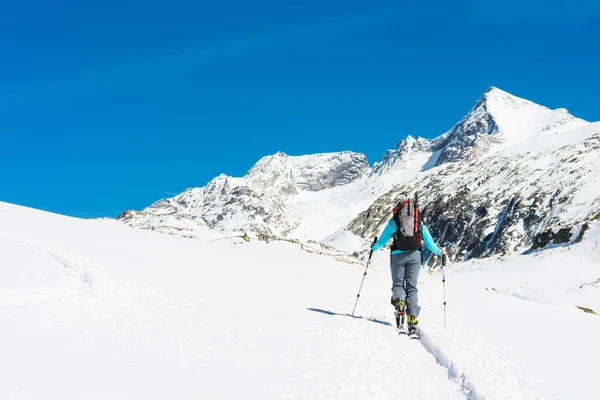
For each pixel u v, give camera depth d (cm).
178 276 1528
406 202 1045
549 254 6969
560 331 1078
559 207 15238
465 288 2241
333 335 894
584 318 1357
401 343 919
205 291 1292
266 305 1175
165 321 868
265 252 3253
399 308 1008
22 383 496
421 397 612
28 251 1614
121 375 554
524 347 884
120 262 1652
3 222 2531
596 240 6975
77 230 2648
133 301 1020
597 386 658
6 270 1258
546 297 3956
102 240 2355
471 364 748
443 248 1075
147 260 1819
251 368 638
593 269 6016
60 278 1209
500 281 6006
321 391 582
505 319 1227
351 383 625
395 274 1033
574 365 766
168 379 559
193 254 2347
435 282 2553
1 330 681
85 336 703
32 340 650
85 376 538
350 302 1386
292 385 590
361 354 785
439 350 841
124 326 795
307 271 2364
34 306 870
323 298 1425
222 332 826
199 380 567
